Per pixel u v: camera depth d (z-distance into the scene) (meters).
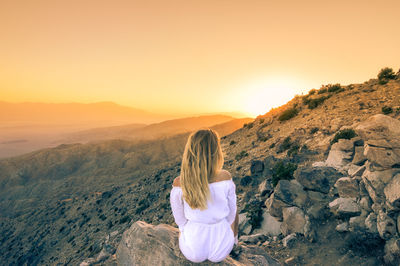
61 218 75.69
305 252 7.21
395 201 5.92
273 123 33.50
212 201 1.76
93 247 28.41
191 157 1.74
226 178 1.81
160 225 3.16
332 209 8.11
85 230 47.75
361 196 7.58
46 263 44.62
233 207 1.96
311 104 29.08
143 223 3.32
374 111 16.52
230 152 30.05
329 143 14.08
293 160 14.47
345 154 10.72
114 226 32.91
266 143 24.66
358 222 7.06
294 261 6.96
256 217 10.39
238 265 2.41
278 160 15.19
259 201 11.98
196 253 1.93
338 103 23.62
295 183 9.73
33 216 96.75
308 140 17.45
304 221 8.23
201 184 1.68
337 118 18.31
